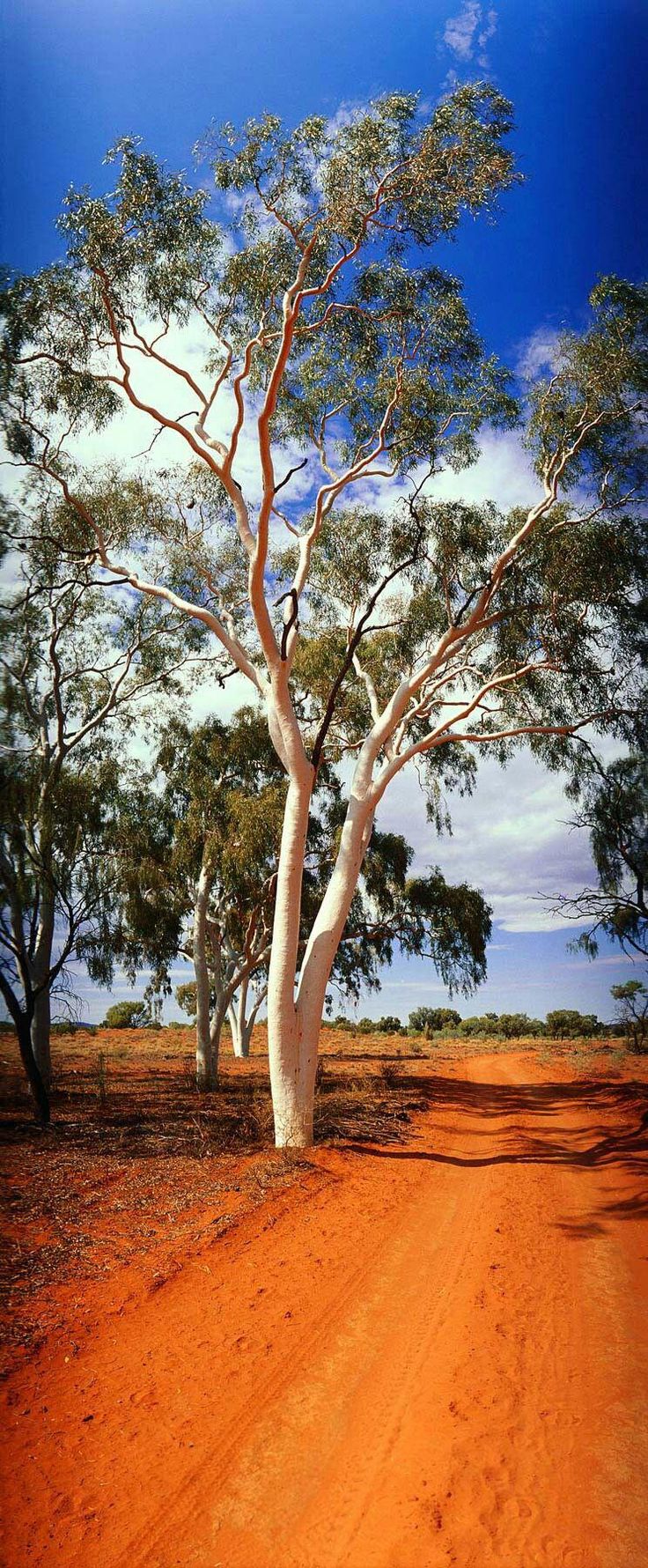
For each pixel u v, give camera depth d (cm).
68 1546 369
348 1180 1066
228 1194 950
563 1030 5141
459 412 1510
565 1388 511
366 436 1598
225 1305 645
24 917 1415
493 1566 349
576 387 1427
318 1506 399
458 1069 2966
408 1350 576
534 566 1488
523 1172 1127
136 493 1709
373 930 2459
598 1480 411
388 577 1391
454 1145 1374
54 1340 564
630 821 1736
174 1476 423
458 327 1413
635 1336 587
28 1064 1408
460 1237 841
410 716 1681
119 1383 515
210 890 2334
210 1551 367
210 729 2320
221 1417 481
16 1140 1219
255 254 1320
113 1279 677
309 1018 1295
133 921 1931
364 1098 1927
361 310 1392
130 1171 1044
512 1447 445
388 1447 450
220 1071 2789
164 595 1420
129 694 2067
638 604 1487
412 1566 352
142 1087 2152
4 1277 661
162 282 1303
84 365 1396
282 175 1213
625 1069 2455
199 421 1438
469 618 1424
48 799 1520
